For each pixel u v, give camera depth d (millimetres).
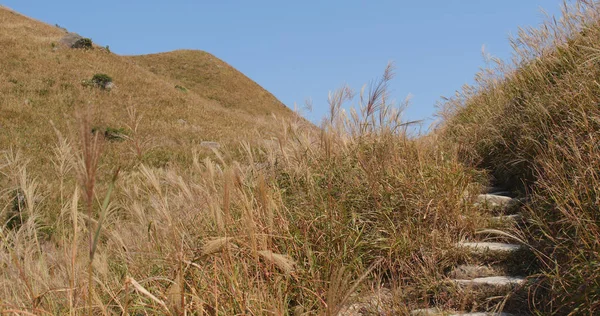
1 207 3482
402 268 3863
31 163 11367
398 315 3355
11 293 2912
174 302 2480
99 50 31672
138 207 3980
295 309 3043
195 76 52875
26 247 2979
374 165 4859
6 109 17875
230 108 46844
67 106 20344
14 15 38000
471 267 3973
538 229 4180
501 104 6703
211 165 3701
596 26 5812
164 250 3492
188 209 3811
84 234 3688
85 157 1746
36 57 26219
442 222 4480
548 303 3246
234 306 2908
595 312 2977
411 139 5828
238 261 3229
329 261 3549
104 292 3268
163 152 14938
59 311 2879
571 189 3775
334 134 5160
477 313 3449
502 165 5809
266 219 3477
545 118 5078
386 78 5309
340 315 3146
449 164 5457
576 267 3211
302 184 4750
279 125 5215
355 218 4223
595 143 4055
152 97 26562
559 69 5938
